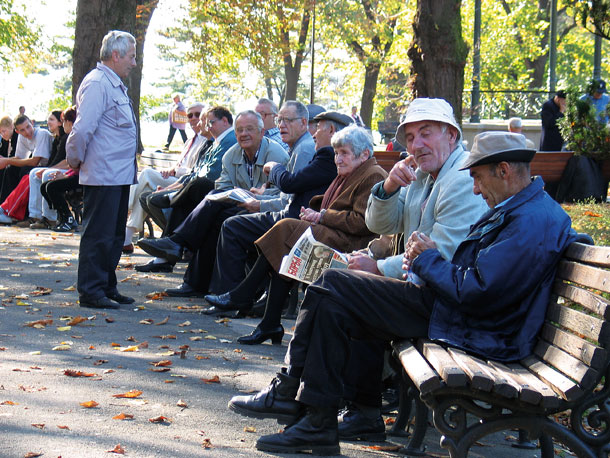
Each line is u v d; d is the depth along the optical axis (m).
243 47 25.11
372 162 5.75
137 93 22.69
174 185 9.01
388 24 35.28
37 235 11.55
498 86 43.94
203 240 7.46
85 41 17.75
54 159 12.51
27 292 7.41
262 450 3.73
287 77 36.12
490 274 3.32
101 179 6.77
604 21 11.14
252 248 6.82
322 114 6.52
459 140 4.26
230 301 6.50
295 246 5.09
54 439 3.64
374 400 4.10
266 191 7.57
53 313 6.56
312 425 3.74
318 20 34.44
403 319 3.66
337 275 3.70
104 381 4.70
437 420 3.11
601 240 8.58
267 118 8.52
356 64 40.56
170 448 3.62
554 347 3.22
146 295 7.47
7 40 39.12
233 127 8.66
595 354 2.87
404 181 4.24
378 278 3.71
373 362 4.06
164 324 6.35
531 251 3.33
